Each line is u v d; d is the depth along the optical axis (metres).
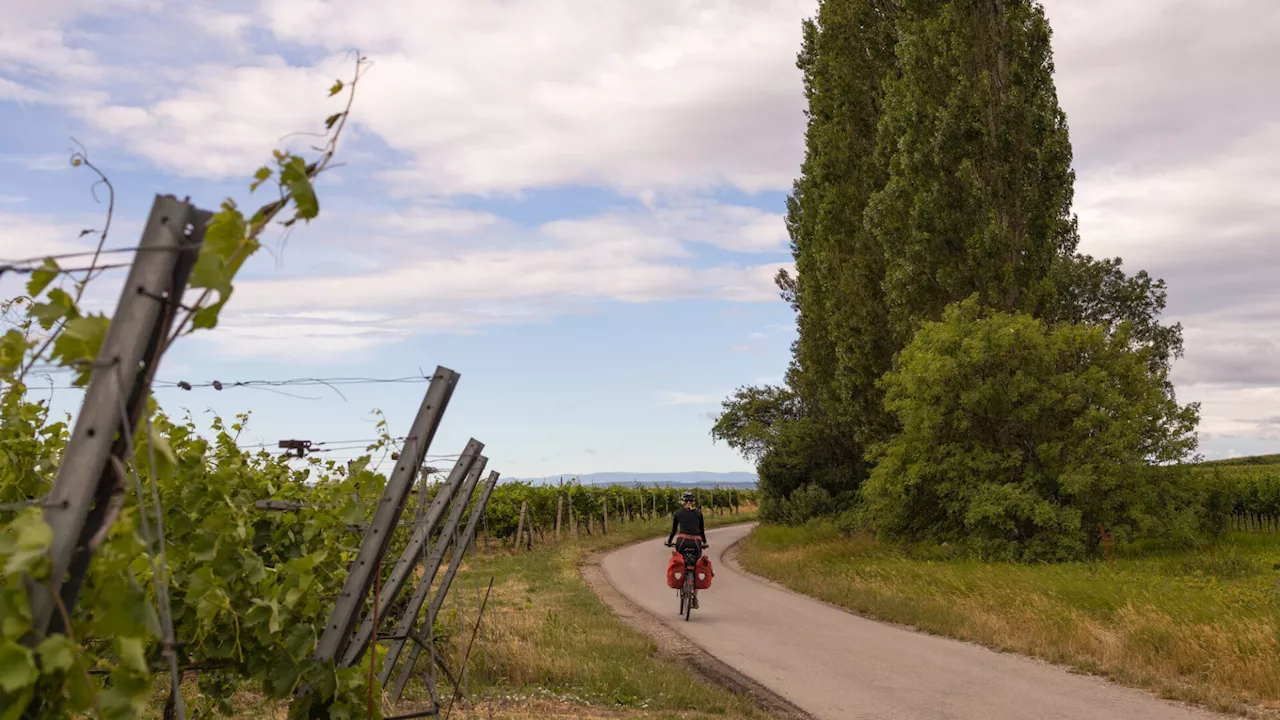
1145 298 46.53
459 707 8.38
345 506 4.60
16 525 2.05
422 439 4.28
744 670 11.02
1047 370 23.69
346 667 4.36
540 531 39.00
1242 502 32.19
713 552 34.72
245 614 4.45
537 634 11.80
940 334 24.05
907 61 27.34
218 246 2.16
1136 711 8.83
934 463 24.34
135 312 2.16
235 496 4.80
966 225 25.80
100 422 2.13
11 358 2.58
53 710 2.26
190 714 6.41
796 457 37.97
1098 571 18.27
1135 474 22.73
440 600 7.75
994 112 25.98
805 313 34.75
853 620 15.64
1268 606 12.23
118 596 2.27
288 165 2.29
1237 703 8.90
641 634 13.37
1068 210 26.22
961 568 20.14
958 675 10.68
